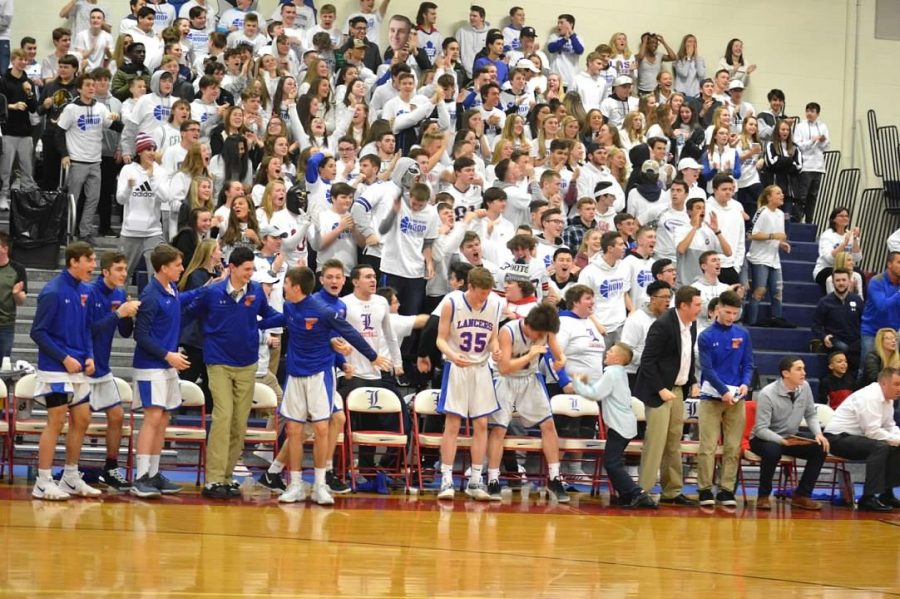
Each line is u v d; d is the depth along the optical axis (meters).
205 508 11.24
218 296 12.19
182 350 14.10
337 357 12.88
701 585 8.42
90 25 21.62
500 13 24.80
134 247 16.34
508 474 13.94
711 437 13.66
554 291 15.55
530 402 13.20
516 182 17.41
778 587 8.50
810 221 23.56
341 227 15.34
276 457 12.91
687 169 19.19
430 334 13.79
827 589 8.52
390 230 15.46
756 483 16.11
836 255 18.50
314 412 12.00
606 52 24.17
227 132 17.66
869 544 11.01
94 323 11.96
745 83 25.89
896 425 15.25
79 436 11.80
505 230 16.44
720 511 13.20
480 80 20.81
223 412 12.14
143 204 16.31
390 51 22.48
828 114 26.16
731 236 18.44
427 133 16.62
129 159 18.00
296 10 22.53
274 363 14.94
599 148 18.81
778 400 13.92
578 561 9.19
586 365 14.38
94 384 12.17
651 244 16.33
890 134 25.77
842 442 14.13
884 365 16.22
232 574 8.00
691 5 25.73
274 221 15.68
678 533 11.12
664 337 13.14
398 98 19.39
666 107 21.97
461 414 12.87
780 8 26.08
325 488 12.05
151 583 7.58
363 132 19.00
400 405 13.32
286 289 12.12
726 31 25.92
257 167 18.11
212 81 18.56
